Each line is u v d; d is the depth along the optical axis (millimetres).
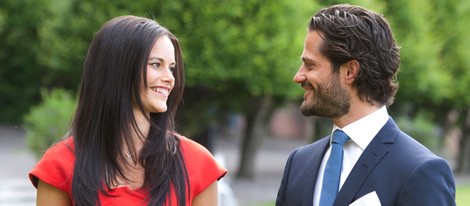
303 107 3121
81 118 3133
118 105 3062
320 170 3193
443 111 20672
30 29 24984
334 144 3098
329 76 3035
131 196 3066
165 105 3109
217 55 10688
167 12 10312
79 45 10703
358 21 3010
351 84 3033
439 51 18703
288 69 11055
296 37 11117
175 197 3111
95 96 3088
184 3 10414
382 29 3045
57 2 11312
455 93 19547
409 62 16125
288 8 11039
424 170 2875
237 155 24438
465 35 19188
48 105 11078
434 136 18344
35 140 10953
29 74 25844
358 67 3004
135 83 3045
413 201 2855
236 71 10828
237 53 10781
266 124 16500
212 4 10547
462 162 21578
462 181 18812
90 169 3066
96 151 3102
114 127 3090
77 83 11289
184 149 3258
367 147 3029
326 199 3033
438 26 19125
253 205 13141
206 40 10586
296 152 3400
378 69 3014
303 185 3193
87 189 3035
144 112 3076
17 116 26203
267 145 29641
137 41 3051
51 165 3115
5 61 25625
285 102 15234
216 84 11094
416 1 16203
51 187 3121
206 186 3227
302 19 11312
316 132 16719
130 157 3121
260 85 11086
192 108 11703
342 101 3041
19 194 13148
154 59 3072
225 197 10328
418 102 18312
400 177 2920
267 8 10938
